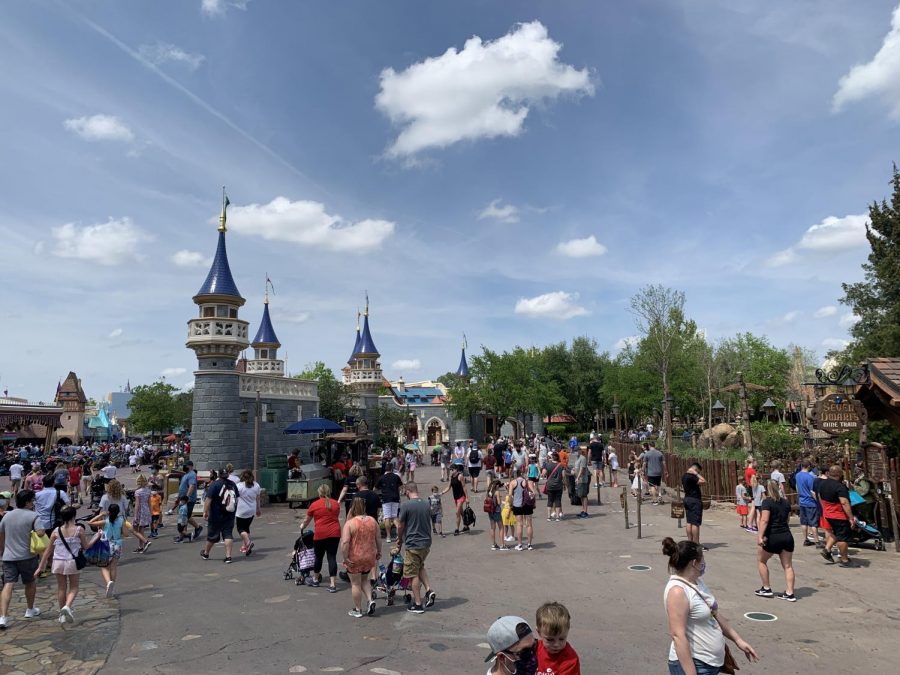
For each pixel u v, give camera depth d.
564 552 12.60
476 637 7.51
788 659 6.50
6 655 7.09
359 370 44.31
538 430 63.75
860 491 12.58
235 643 7.36
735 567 10.67
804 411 34.44
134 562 12.47
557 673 3.78
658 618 8.10
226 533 12.35
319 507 10.16
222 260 23.73
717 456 23.03
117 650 7.20
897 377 12.62
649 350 43.59
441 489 25.44
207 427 22.62
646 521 16.02
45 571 11.59
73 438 69.38
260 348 48.06
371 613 8.51
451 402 53.88
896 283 28.09
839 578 9.77
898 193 28.72
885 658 6.48
